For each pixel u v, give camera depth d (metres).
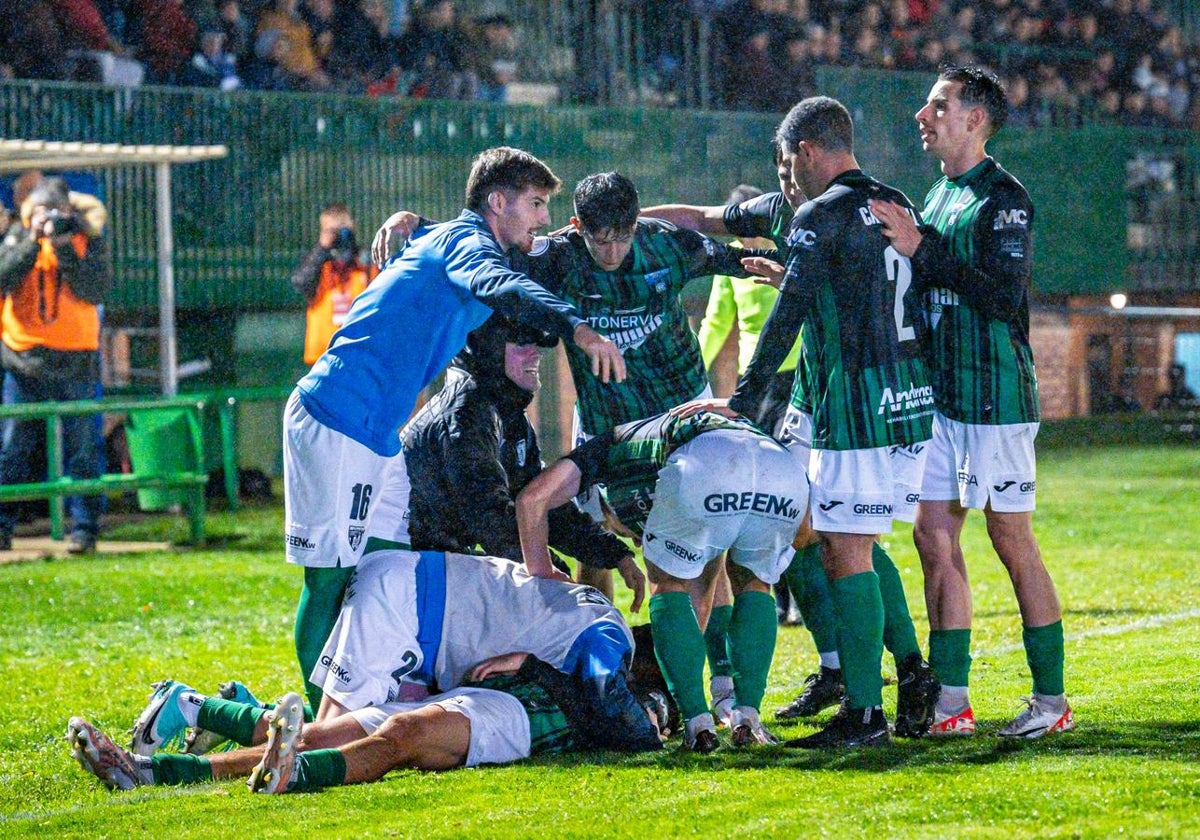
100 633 19.08
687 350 13.27
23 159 28.75
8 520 27.12
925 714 11.52
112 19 33.97
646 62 42.19
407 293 11.71
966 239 11.50
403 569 11.82
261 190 33.66
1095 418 47.84
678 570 11.25
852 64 44.91
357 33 37.09
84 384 27.30
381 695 11.45
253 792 10.41
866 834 8.84
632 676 12.30
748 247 15.53
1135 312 40.75
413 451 12.55
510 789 10.32
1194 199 47.31
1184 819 8.80
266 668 16.53
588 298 12.70
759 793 9.89
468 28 38.97
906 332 11.22
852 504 11.10
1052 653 11.62
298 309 35.28
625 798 9.92
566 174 37.38
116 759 10.82
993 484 11.57
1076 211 44.91
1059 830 8.73
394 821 9.55
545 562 11.61
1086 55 50.28
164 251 29.92
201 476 27.22
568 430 35.56
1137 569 22.39
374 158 35.12
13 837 9.70
